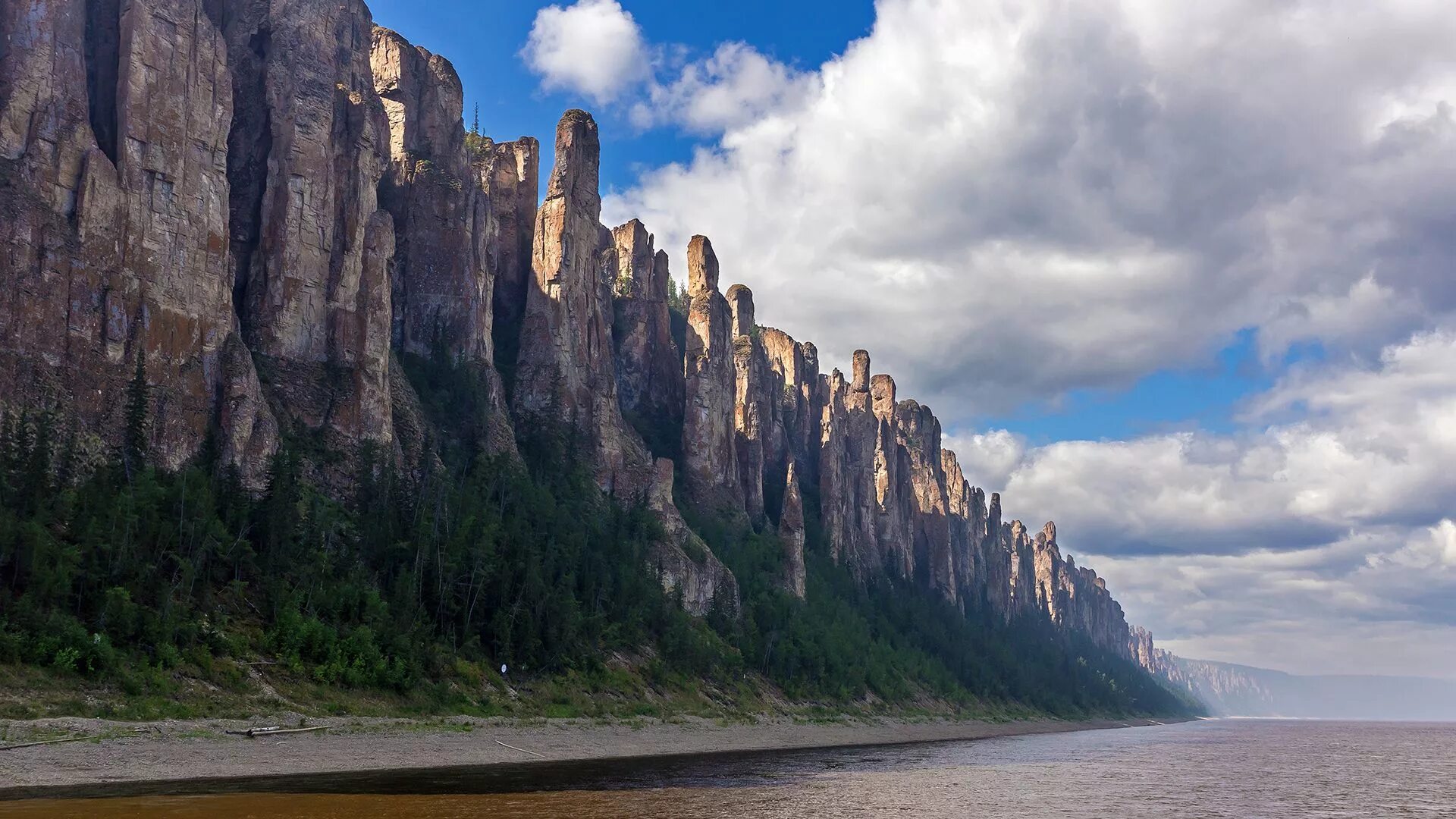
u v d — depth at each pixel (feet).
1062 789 269.44
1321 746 643.04
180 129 363.97
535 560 414.41
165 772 207.51
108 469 313.12
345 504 391.65
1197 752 505.25
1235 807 244.83
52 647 245.86
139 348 338.95
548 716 354.95
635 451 605.73
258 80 433.07
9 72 333.21
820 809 204.33
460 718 319.88
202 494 322.96
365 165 442.09
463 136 570.05
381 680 315.78
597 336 593.42
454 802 190.49
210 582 307.17
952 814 205.87
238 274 413.80
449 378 487.61
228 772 216.13
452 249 509.35
